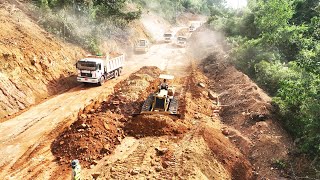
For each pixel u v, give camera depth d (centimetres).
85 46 3083
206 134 1535
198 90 2336
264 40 2611
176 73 3038
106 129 1592
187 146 1430
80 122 1623
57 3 3017
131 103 1991
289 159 1331
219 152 1404
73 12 3189
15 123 1675
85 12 3309
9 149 1414
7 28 2255
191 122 1772
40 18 2742
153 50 4472
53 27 2836
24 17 2616
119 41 3997
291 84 1520
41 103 1989
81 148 1408
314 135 1298
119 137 1568
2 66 1917
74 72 2600
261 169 1318
